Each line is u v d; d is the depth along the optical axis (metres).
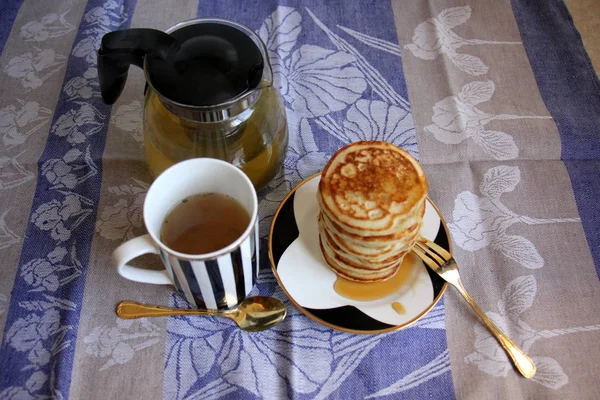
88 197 0.64
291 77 0.73
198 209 0.55
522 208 0.64
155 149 0.60
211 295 0.54
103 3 0.77
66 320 0.58
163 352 0.57
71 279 0.60
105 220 0.63
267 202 0.65
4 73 0.73
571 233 0.62
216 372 0.56
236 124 0.57
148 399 0.55
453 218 0.63
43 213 0.63
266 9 0.78
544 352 0.57
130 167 0.66
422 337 0.57
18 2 0.78
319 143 0.68
